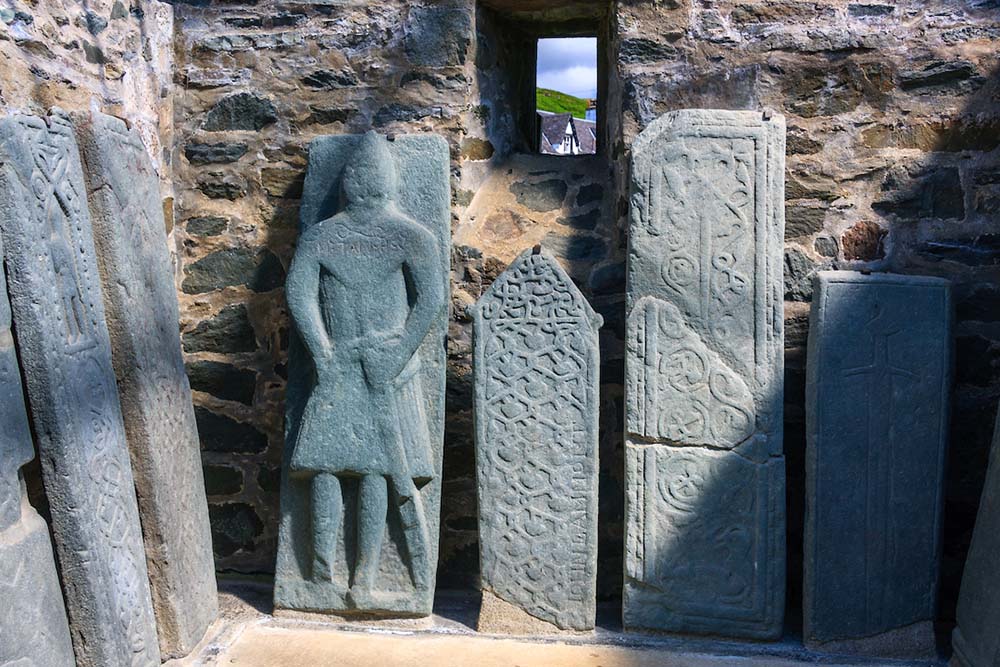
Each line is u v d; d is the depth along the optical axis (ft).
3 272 8.16
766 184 10.25
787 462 11.05
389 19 11.37
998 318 10.68
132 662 9.27
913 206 10.80
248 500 12.01
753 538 10.30
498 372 10.44
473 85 11.48
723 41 10.90
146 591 9.58
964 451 10.82
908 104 10.73
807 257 10.94
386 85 11.42
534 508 10.48
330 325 10.64
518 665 9.88
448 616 11.03
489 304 10.42
